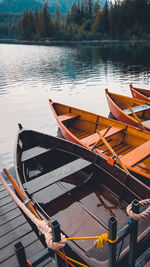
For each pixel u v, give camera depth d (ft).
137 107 35.53
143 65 114.62
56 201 16.55
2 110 48.26
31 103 52.95
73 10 409.49
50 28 377.50
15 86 72.08
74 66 117.08
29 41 427.33
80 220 14.70
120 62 127.85
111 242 5.99
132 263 7.92
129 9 296.92
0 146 31.53
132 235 7.08
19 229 12.82
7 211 14.37
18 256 5.56
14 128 38.19
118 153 24.22
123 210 15.52
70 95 59.77
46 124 39.99
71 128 33.06
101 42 334.24
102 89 65.92
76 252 10.73
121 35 321.32
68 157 21.98
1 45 336.49
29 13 418.72
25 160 20.54
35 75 91.81
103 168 18.10
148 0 297.33
